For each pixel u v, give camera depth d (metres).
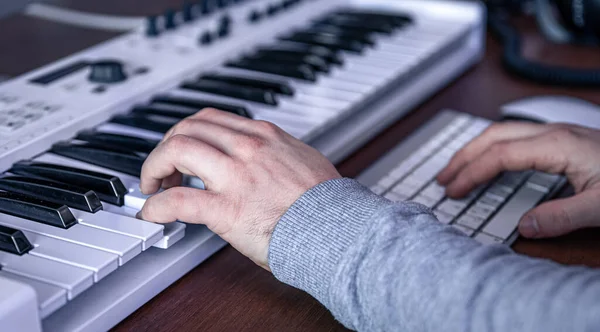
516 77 1.19
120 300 0.56
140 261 0.61
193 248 0.64
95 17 1.33
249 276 0.65
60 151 0.73
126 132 0.80
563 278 0.47
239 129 0.67
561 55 1.29
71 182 0.66
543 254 0.69
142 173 0.65
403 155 0.85
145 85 0.88
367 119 0.92
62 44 1.18
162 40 1.05
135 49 1.01
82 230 0.58
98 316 0.54
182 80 0.94
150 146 0.74
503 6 1.51
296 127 0.80
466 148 0.80
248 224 0.60
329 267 0.55
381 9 1.32
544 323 0.45
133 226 0.59
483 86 1.15
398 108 0.98
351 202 0.58
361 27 1.17
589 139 0.75
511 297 0.47
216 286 0.63
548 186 0.78
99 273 0.53
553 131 0.77
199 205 0.60
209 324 0.58
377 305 0.51
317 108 0.86
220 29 1.07
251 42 1.08
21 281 0.51
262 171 0.62
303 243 0.56
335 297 0.54
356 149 0.90
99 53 0.99
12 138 0.72
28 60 1.09
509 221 0.71
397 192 0.76
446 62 1.18
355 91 0.92
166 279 0.61
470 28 1.23
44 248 0.55
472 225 0.70
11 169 0.69
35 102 0.81
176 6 1.42
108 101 0.83
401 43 1.12
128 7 1.42
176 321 0.58
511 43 1.30
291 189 0.61
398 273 0.51
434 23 1.24
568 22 1.31
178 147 0.62
